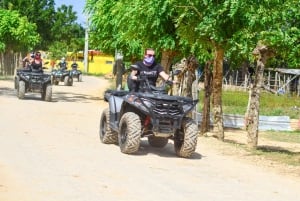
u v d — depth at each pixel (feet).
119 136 37.35
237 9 41.96
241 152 42.16
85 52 248.32
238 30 44.45
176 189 27.17
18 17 143.23
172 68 71.77
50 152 34.86
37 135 41.86
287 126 73.77
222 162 36.78
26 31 142.41
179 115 36.11
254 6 41.47
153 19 52.90
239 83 175.22
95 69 268.41
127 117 36.42
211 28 44.50
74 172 29.30
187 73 58.90
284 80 164.14
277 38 40.32
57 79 129.90
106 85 143.84
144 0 51.85
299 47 41.63
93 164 31.94
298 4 40.70
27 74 76.59
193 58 57.00
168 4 49.55
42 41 237.04
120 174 29.71
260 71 43.96
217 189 27.96
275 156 41.32
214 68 49.34
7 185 25.64
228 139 55.36
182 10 46.47
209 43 48.52
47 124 49.49
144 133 37.01
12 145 36.47
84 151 36.27
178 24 46.21
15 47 144.77
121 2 61.77
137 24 54.60
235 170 34.01
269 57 44.06
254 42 43.09
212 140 47.91
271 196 27.25
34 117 54.29
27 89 76.79
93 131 47.09
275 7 41.04
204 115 52.47
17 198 23.47
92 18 83.51
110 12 77.00
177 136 37.50
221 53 48.03
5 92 88.33
